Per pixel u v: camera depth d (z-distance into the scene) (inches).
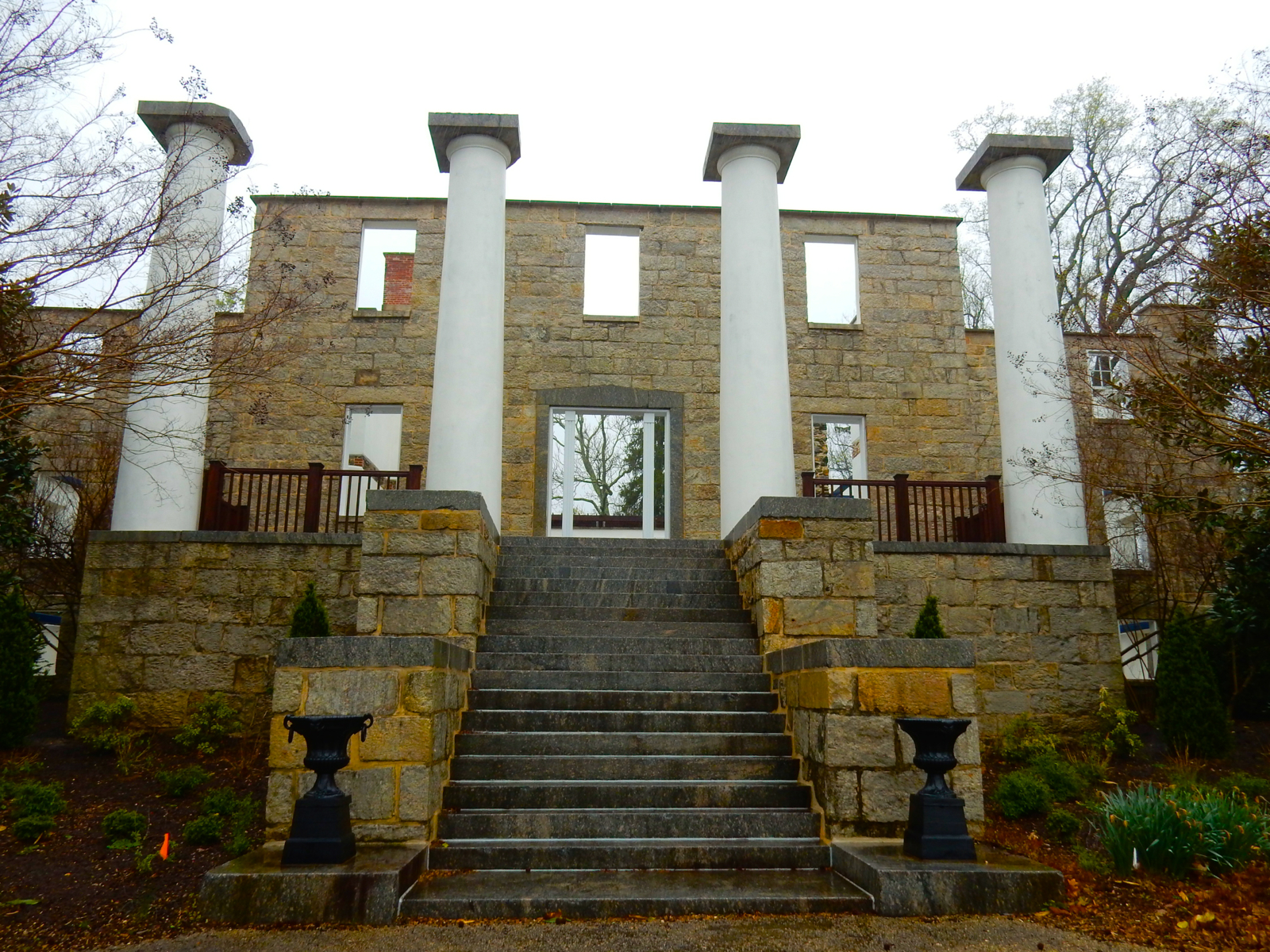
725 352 444.5
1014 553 393.7
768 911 193.5
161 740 350.9
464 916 190.2
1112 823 230.2
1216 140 335.0
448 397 420.2
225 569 374.3
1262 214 299.1
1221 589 428.5
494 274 437.4
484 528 327.6
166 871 223.6
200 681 365.1
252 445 544.4
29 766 307.9
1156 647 451.8
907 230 604.7
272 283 387.2
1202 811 229.9
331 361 557.9
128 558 373.1
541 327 572.1
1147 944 174.7
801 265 593.9
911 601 386.9
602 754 261.7
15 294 258.1
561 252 583.5
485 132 451.5
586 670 303.9
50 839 247.0
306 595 345.4
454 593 298.0
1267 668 396.5
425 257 574.9
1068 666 386.6
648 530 560.1
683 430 566.6
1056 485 419.5
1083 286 737.0
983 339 601.0
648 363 573.0
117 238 263.3
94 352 271.4
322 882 188.7
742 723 273.7
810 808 242.2
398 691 226.2
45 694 414.3
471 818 230.1
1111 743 343.9
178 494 401.1
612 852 219.1
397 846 217.9
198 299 296.2
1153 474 389.1
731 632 328.5
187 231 350.6
